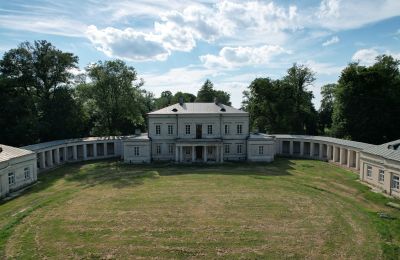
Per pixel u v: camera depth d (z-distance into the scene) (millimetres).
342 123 66562
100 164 58844
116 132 79688
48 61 66250
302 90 84812
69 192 38094
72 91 70625
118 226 26859
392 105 62594
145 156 59719
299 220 28266
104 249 22453
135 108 76188
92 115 82562
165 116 61125
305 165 56750
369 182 41781
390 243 23469
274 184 41906
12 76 64375
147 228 26391
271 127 85625
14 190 39094
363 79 63281
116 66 73000
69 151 66062
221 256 21375
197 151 62906
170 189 39344
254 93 86188
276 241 23812
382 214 29812
